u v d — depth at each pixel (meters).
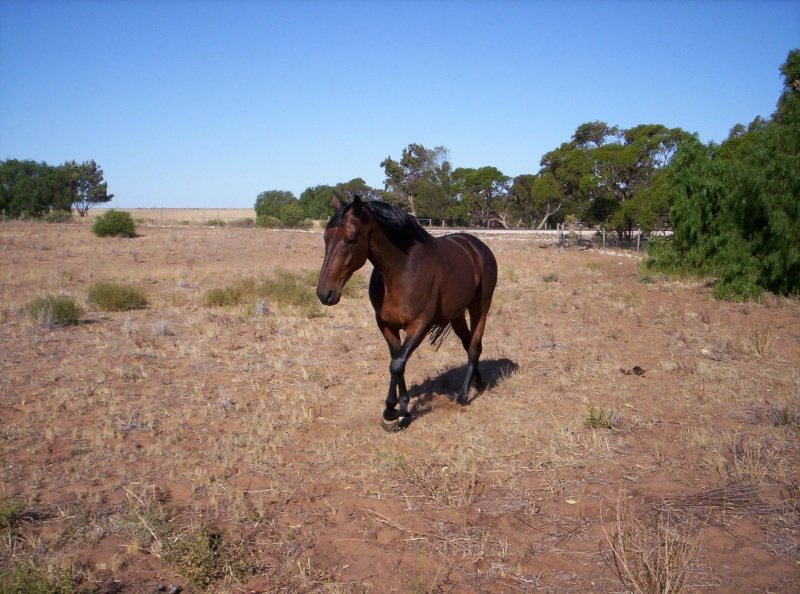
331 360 8.31
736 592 3.36
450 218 59.47
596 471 4.87
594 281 16.16
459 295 6.13
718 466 4.85
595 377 7.40
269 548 3.79
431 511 4.27
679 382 7.18
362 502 4.38
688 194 15.99
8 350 8.40
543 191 28.83
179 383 7.15
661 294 13.73
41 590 3.16
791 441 5.36
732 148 19.80
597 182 25.34
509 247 27.30
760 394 6.63
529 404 6.52
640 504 4.32
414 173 61.69
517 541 3.89
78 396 6.54
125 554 3.71
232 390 6.95
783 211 12.10
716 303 12.36
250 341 9.37
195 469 4.86
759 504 4.31
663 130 25.30
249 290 13.73
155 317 11.30
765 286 12.80
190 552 3.52
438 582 3.47
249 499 4.41
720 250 13.62
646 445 5.37
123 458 5.05
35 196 56.66
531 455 5.17
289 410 6.26
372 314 11.69
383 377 7.56
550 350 8.80
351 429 5.79
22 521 4.02
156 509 4.15
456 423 5.95
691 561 3.65
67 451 5.14
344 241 4.95
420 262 5.44
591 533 3.98
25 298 13.09
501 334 9.91
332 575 3.54
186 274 17.83
